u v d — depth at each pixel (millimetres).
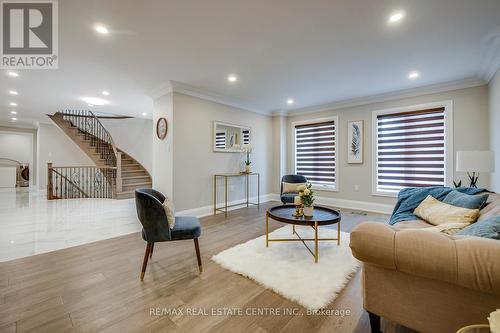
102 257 2543
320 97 4715
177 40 2520
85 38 2467
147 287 1943
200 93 4309
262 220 4051
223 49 2730
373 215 4344
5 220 4082
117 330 1455
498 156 3082
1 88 4086
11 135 9039
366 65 3170
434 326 1164
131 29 2303
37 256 2561
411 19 2150
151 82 3832
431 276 1103
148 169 7949
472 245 1033
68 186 7188
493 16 2098
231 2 1914
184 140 4125
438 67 3217
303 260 2387
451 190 2596
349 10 2025
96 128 7586
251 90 4273
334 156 5270
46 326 1482
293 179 4953
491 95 3340
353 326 1498
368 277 1365
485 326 932
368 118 4715
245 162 5355
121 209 4973
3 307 1668
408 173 4293
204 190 4473
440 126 3969
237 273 2168
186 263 2393
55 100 4883
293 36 2449
